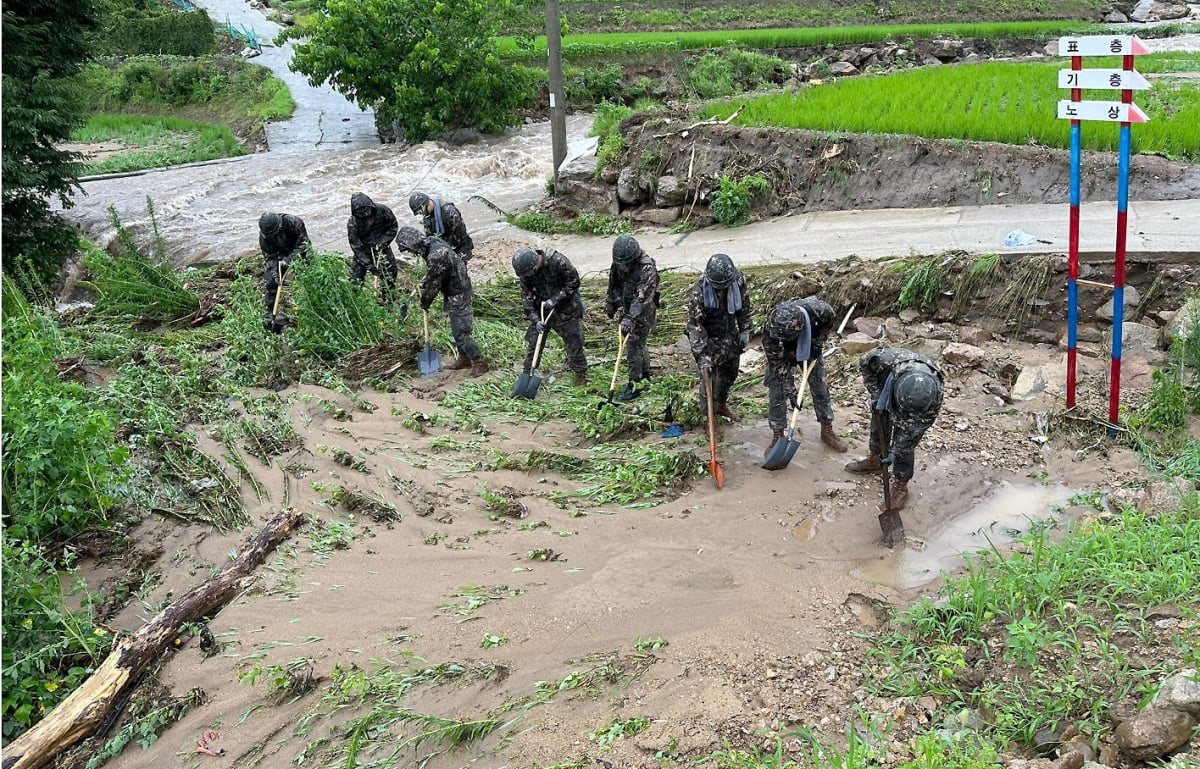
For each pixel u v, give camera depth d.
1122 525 6.40
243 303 11.45
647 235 15.82
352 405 9.59
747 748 4.75
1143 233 10.73
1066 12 40.12
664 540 7.04
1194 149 12.84
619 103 31.03
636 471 8.03
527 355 9.83
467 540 7.17
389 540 7.23
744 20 39.81
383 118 28.84
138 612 6.57
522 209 18.98
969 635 5.52
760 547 6.88
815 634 5.73
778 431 8.11
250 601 6.47
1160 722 4.30
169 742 5.29
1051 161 13.12
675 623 5.93
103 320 12.51
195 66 37.84
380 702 5.34
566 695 5.27
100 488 7.42
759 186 15.28
